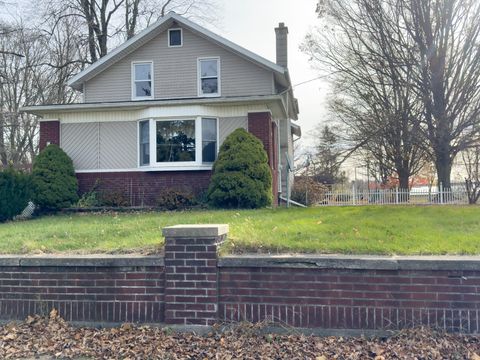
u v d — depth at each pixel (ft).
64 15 87.20
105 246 21.12
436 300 15.58
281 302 16.60
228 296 16.93
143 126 54.44
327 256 16.81
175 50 61.21
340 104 91.25
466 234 21.40
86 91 62.59
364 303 16.03
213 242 17.02
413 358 14.08
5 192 42.27
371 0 71.72
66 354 15.49
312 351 14.97
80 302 17.92
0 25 80.64
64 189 50.62
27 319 18.02
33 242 23.43
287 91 62.39
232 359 14.64
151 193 53.57
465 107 68.49
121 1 93.15
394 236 21.13
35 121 97.14
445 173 70.33
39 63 94.02
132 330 17.04
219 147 51.44
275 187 60.18
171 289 17.12
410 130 73.61
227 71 60.18
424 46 68.95
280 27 73.97
